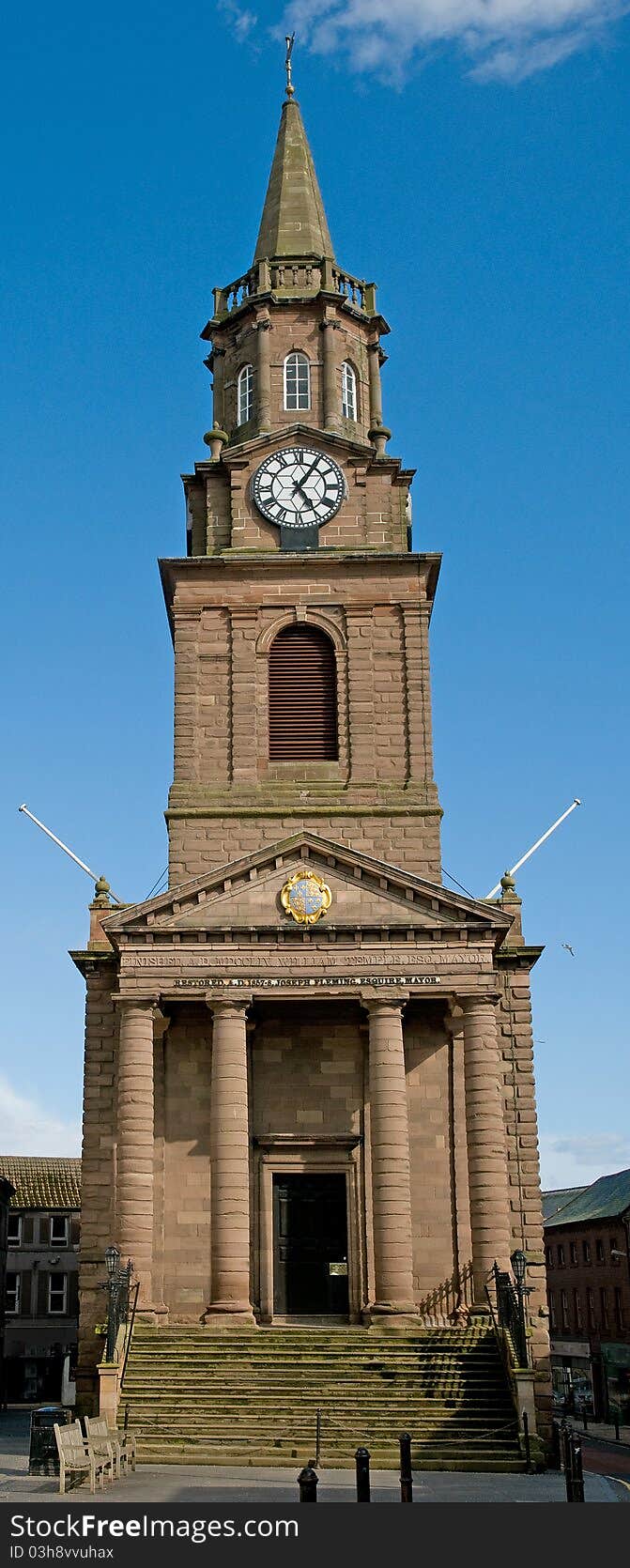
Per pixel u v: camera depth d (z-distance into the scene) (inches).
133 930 1624.0
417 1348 1456.7
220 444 2012.8
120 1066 1598.2
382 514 1943.9
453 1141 1657.2
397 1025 1605.6
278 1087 1686.8
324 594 1893.5
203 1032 1696.6
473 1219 1563.7
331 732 1854.1
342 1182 1674.5
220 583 1900.8
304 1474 879.7
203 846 1792.6
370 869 1647.4
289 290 2070.6
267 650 1876.2
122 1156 1561.3
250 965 1619.1
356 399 2060.8
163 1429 1330.0
